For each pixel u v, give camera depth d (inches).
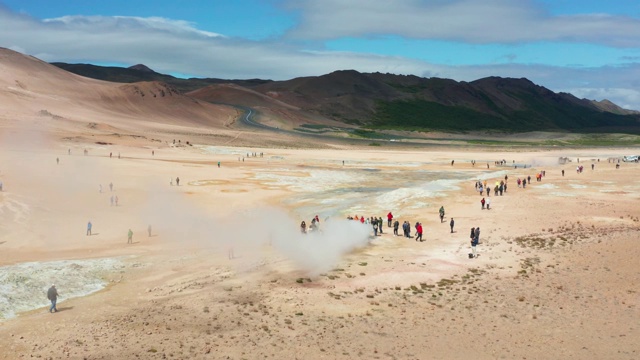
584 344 1019.3
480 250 1672.0
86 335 1058.1
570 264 1497.3
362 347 1013.2
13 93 6909.5
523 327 1102.4
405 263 1547.7
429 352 994.1
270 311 1189.7
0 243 1796.3
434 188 2935.5
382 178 3833.7
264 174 3799.2
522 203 2448.3
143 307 1216.2
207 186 3164.4
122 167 3629.4
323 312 1185.4
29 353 979.9
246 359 959.6
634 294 1259.8
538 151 7426.2
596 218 2087.8
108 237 1955.0
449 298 1267.2
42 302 1252.5
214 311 1185.4
